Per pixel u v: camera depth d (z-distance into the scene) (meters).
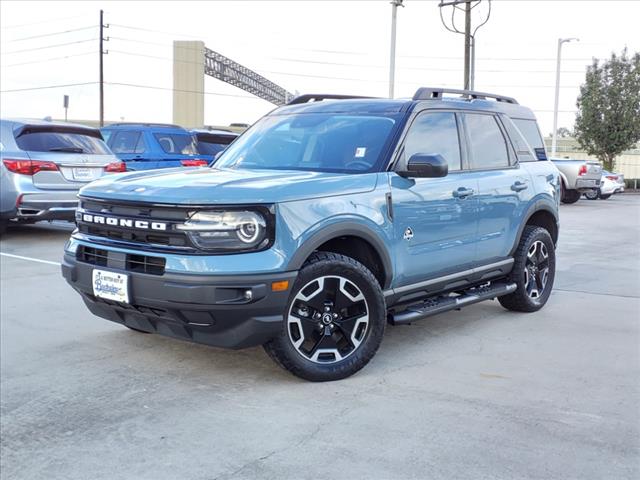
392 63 28.08
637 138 39.59
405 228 4.88
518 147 6.45
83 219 4.54
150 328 4.41
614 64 39.09
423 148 5.21
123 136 13.33
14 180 9.70
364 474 3.20
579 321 6.20
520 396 4.22
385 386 4.38
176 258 4.00
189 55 59.56
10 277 7.87
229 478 3.18
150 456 3.41
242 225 3.99
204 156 13.93
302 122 5.53
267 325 4.07
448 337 5.60
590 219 17.12
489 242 5.80
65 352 5.10
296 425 3.76
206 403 4.09
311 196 4.28
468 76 30.66
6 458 3.43
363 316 4.52
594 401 4.15
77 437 3.65
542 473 3.21
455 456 3.38
